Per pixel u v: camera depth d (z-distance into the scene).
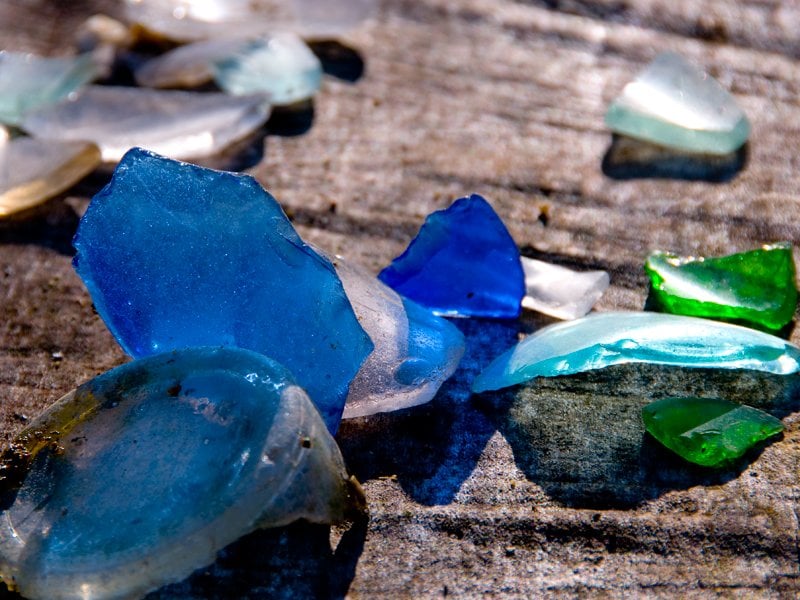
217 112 0.32
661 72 0.32
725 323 0.26
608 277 0.28
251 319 0.24
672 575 0.23
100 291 0.24
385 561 0.23
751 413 0.25
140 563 0.22
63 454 0.23
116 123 0.32
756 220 0.29
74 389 0.25
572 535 0.23
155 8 0.35
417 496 0.24
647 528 0.23
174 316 0.24
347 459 0.24
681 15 0.36
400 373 0.25
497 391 0.26
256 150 0.32
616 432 0.25
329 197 0.30
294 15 0.35
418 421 0.25
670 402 0.25
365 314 0.25
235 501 0.22
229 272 0.24
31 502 0.23
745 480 0.24
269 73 0.33
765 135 0.32
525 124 0.32
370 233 0.29
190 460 0.22
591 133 0.32
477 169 0.31
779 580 0.23
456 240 0.27
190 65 0.33
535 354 0.25
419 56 0.35
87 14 0.36
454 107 0.33
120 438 0.23
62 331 0.27
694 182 0.30
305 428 0.22
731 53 0.35
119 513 0.22
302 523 0.23
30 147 0.31
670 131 0.31
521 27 0.36
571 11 0.36
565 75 0.34
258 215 0.24
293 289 0.24
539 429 0.25
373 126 0.32
